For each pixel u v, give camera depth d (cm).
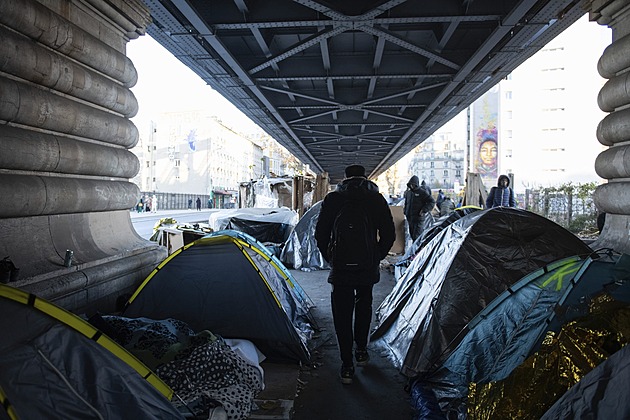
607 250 369
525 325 351
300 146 2405
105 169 477
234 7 763
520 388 283
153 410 230
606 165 503
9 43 332
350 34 959
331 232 425
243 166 11694
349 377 392
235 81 1098
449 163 11431
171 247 830
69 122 409
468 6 727
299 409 346
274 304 444
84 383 211
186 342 368
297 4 756
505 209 427
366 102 1273
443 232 473
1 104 325
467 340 363
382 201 428
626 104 488
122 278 482
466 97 1277
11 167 346
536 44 873
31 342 203
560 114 5766
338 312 407
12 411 174
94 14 465
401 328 461
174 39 814
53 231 404
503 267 387
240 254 459
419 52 905
